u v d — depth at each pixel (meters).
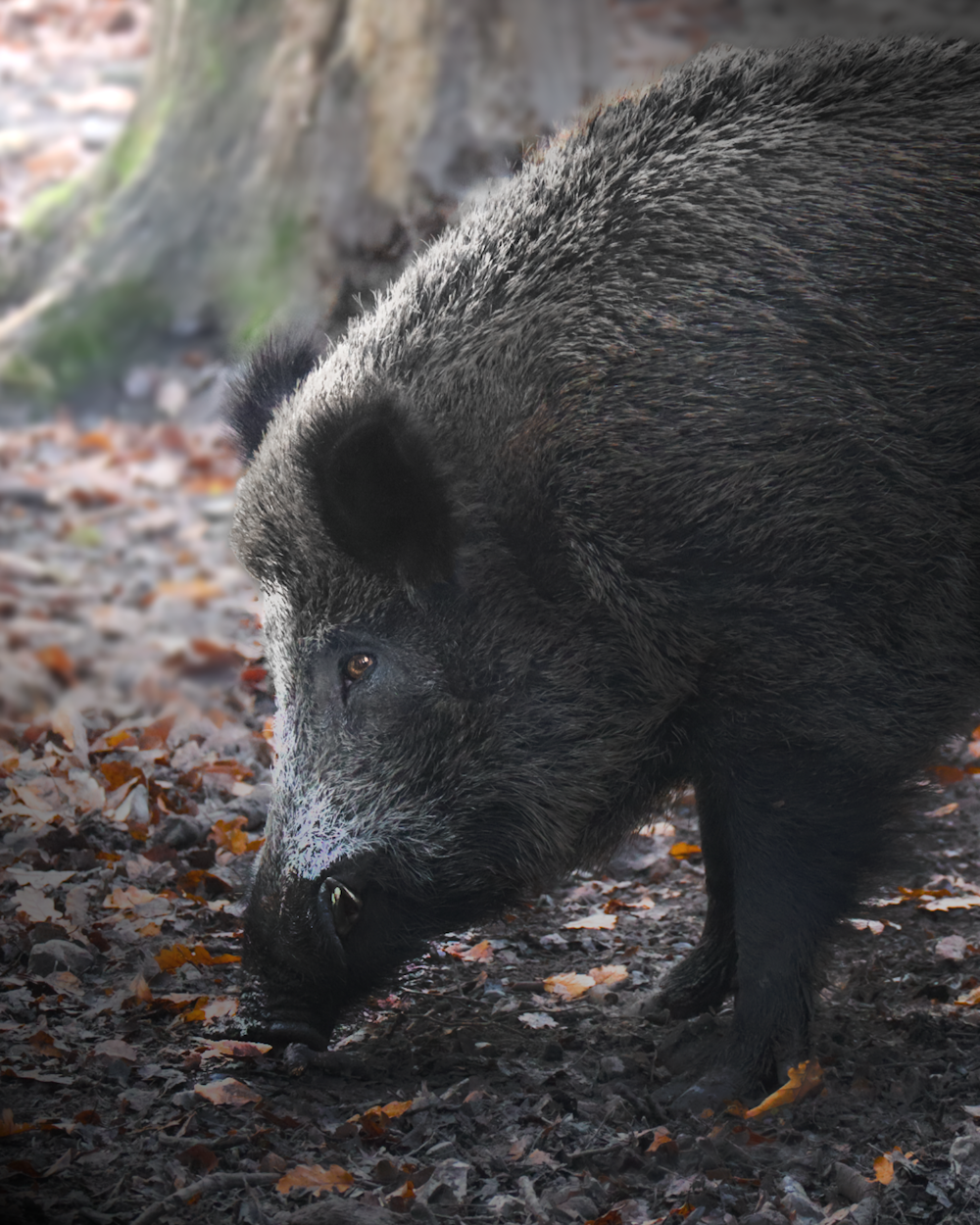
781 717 5.73
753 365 5.63
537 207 6.13
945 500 5.71
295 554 5.73
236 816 8.39
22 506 15.70
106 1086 5.69
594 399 5.67
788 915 5.88
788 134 5.97
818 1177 5.31
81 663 12.43
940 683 5.83
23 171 23.41
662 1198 5.13
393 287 6.36
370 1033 6.45
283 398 6.37
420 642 5.73
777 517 5.57
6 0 29.20
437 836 5.84
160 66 19.30
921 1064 6.09
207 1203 4.94
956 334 5.71
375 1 18.19
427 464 5.44
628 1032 6.50
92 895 7.36
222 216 18.69
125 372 18.30
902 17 27.39
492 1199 5.06
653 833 8.76
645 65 25.55
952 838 8.66
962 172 5.90
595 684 5.83
